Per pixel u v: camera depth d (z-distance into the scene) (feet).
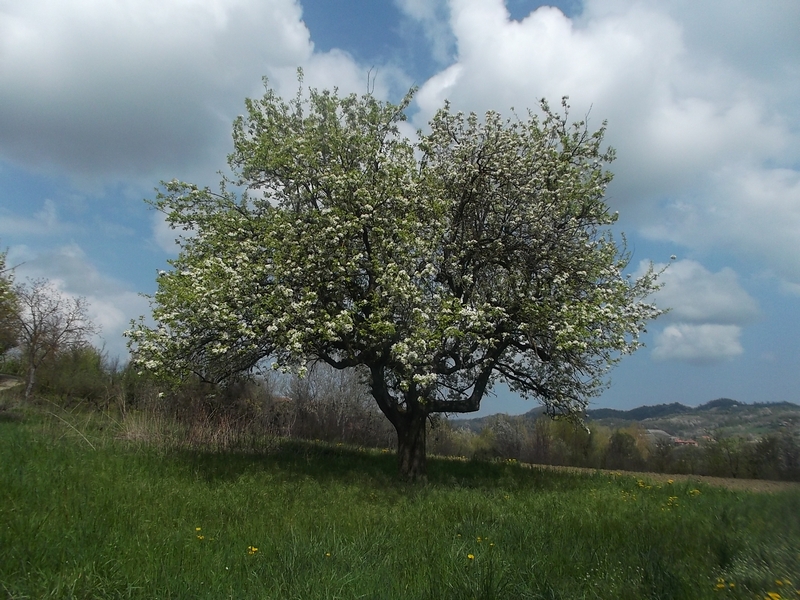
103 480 35.63
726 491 47.11
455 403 53.47
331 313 46.01
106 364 88.28
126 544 24.68
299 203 51.60
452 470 58.34
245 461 49.39
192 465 44.62
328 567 23.45
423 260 48.08
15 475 33.68
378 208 47.70
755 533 28.71
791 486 43.21
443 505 37.47
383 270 45.73
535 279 51.85
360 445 80.38
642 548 26.73
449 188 52.13
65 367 81.00
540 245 51.34
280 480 43.62
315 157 49.21
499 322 50.31
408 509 36.99
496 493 44.09
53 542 23.84
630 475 62.95
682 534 29.50
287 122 54.29
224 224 50.60
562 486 49.78
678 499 42.45
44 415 60.13
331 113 52.85
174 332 44.68
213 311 42.80
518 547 27.25
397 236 46.88
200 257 50.90
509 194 52.11
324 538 27.37
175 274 47.21
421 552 26.09
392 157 52.54
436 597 20.76
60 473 36.01
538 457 88.94
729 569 23.95
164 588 20.27
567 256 52.01
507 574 22.93
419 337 42.86
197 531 27.96
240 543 26.55
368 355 48.67
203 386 60.90
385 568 23.61
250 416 66.23
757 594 21.16
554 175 51.67
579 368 52.95
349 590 21.02
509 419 99.50
